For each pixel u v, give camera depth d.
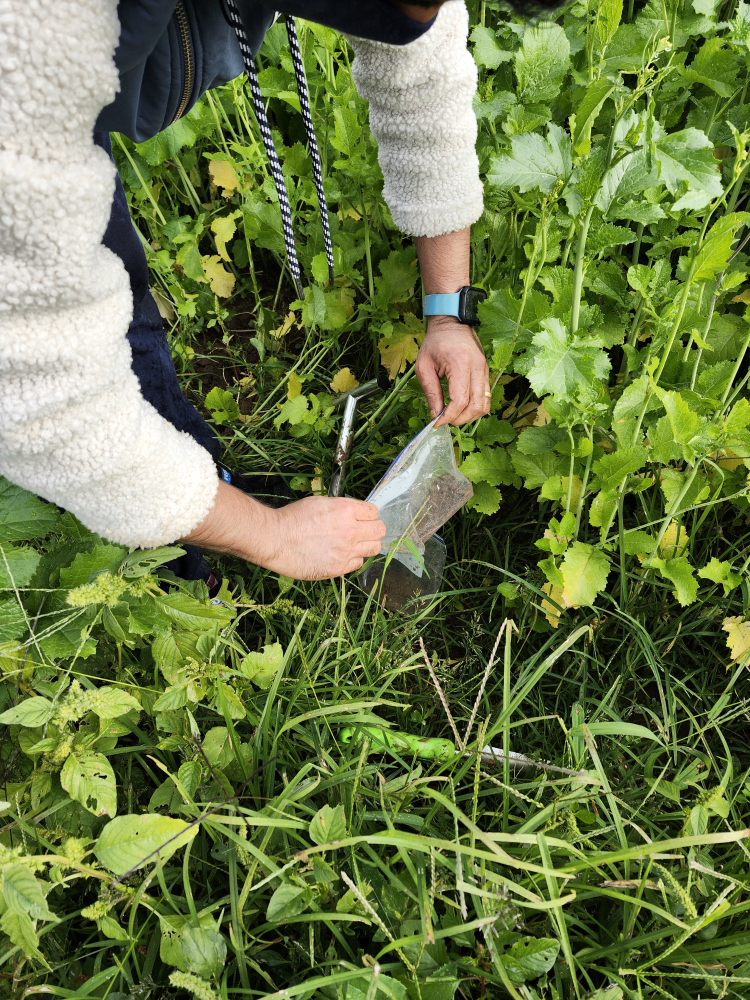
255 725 1.37
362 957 1.03
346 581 1.71
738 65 1.64
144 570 1.16
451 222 1.46
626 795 1.36
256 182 2.22
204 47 1.09
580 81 1.68
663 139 1.48
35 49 0.70
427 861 1.16
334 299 2.05
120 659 1.29
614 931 1.21
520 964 0.99
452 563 1.79
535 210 1.61
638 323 1.68
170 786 1.21
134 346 1.45
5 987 1.05
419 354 1.63
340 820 1.04
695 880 1.13
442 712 1.61
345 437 1.85
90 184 0.79
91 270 0.85
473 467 1.71
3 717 1.03
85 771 1.04
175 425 1.56
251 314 2.36
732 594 1.69
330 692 1.52
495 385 1.70
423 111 1.31
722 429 1.43
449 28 1.23
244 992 1.05
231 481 1.75
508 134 1.63
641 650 1.63
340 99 1.88
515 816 1.31
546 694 1.65
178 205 2.49
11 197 0.74
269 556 1.24
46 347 0.85
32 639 1.12
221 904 1.14
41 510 1.24
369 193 1.96
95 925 1.20
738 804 1.41
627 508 1.84
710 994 1.13
